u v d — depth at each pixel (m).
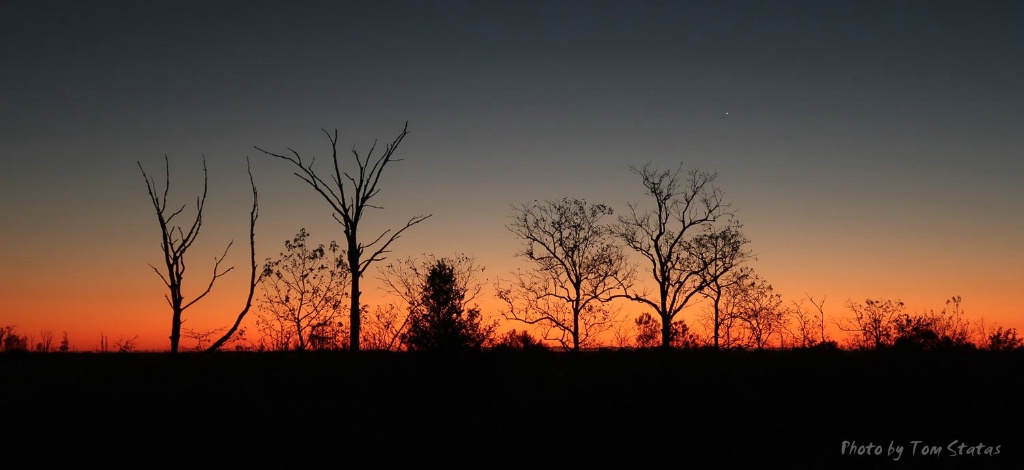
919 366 29.36
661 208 51.97
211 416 22.77
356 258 40.09
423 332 27.52
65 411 22.73
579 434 21.67
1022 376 27.80
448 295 28.05
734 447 20.70
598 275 49.62
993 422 22.72
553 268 50.03
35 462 18.52
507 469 19.02
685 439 21.39
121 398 23.97
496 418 23.02
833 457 19.94
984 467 19.11
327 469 18.61
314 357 32.72
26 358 32.03
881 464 19.38
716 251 51.22
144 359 32.88
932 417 23.31
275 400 24.59
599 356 37.12
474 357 26.91
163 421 22.06
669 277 51.16
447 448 20.33
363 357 32.47
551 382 27.28
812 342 45.91
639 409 24.31
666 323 50.53
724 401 25.36
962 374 27.84
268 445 20.08
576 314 49.41
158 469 18.36
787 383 28.06
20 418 21.94
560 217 50.16
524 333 40.12
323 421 22.33
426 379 26.05
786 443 21.09
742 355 37.00
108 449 19.53
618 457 19.97
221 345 36.12
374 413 23.30
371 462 19.12
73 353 35.34
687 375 29.47
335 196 41.53
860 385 27.14
